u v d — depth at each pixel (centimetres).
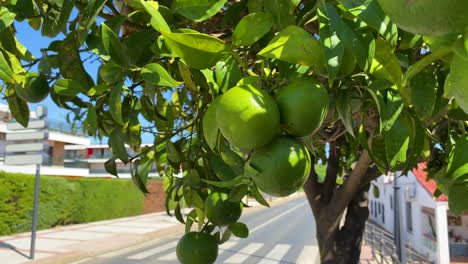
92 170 3612
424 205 1309
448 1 54
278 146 124
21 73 173
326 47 107
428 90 133
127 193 2638
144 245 1520
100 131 237
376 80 131
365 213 432
